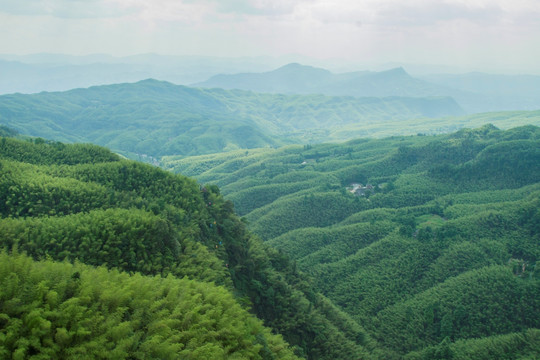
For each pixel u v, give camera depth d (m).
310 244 155.00
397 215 170.12
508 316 96.12
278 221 191.62
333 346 65.69
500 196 178.25
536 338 84.50
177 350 29.20
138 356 27.19
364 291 118.25
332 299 118.12
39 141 118.19
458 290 105.00
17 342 24.20
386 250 134.00
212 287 43.09
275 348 40.53
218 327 34.91
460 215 159.38
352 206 198.75
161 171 93.06
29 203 73.31
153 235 59.25
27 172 85.25
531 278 105.44
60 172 91.38
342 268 131.12
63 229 56.88
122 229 58.38
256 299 64.25
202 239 70.44
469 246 125.12
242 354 33.66
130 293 32.47
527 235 128.12
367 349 78.94
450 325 94.00
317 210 197.62
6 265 29.11
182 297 36.06
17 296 27.22
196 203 82.81
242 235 83.75
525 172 191.88
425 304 103.81
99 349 26.20
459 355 82.81
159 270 54.91
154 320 31.03
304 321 65.50
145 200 78.44
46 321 25.33
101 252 53.59
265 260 77.94
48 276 30.28
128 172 91.62
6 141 105.56
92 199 76.56
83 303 29.11
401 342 95.88
